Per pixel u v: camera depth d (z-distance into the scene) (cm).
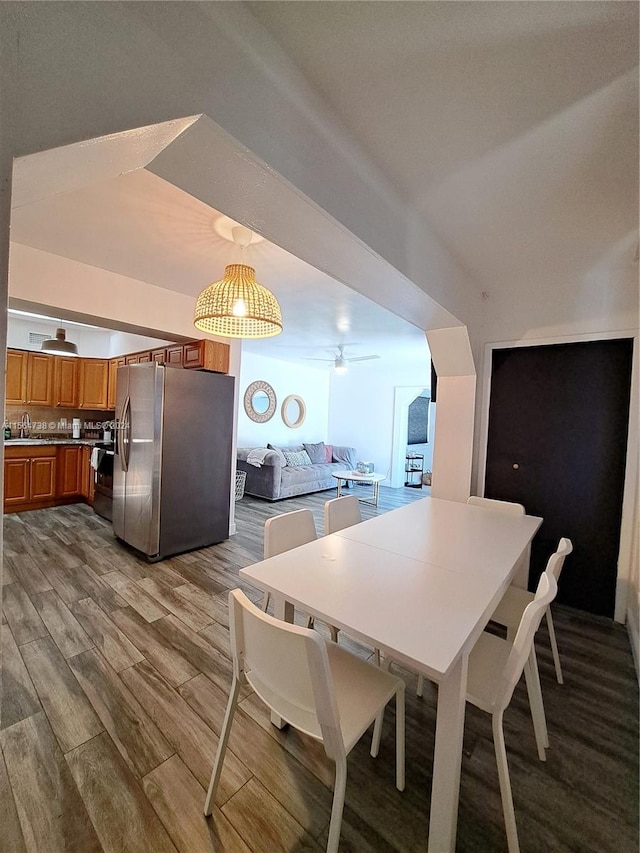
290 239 140
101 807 120
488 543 179
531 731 155
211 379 355
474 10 87
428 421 895
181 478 334
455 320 249
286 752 142
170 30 76
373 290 191
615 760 142
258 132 95
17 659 190
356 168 136
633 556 235
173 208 187
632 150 137
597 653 213
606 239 211
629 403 249
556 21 90
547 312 271
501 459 295
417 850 110
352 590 128
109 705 161
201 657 194
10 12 58
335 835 94
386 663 180
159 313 318
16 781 127
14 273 233
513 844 106
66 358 515
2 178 58
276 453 587
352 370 780
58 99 63
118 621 226
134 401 336
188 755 139
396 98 115
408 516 229
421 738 152
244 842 112
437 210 180
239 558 331
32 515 447
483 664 132
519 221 191
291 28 94
